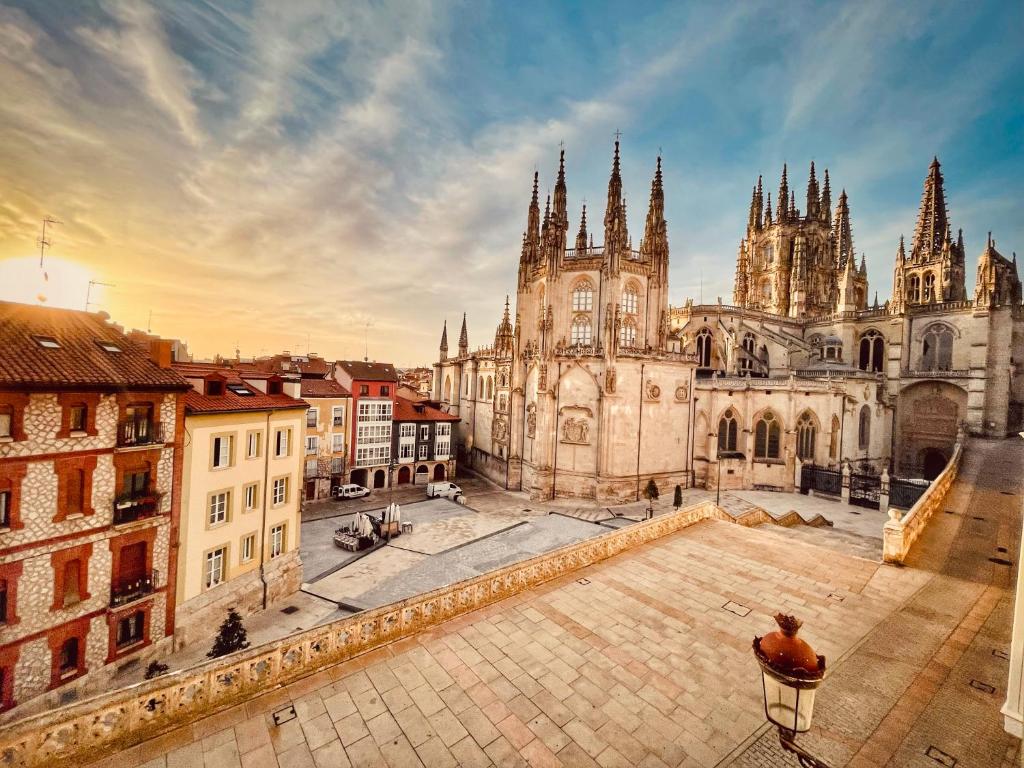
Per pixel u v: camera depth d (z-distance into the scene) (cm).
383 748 1067
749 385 6003
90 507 2097
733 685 1314
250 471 2936
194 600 2556
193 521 2555
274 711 1168
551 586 1897
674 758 1059
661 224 6047
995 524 2875
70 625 2025
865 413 6569
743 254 9588
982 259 6475
